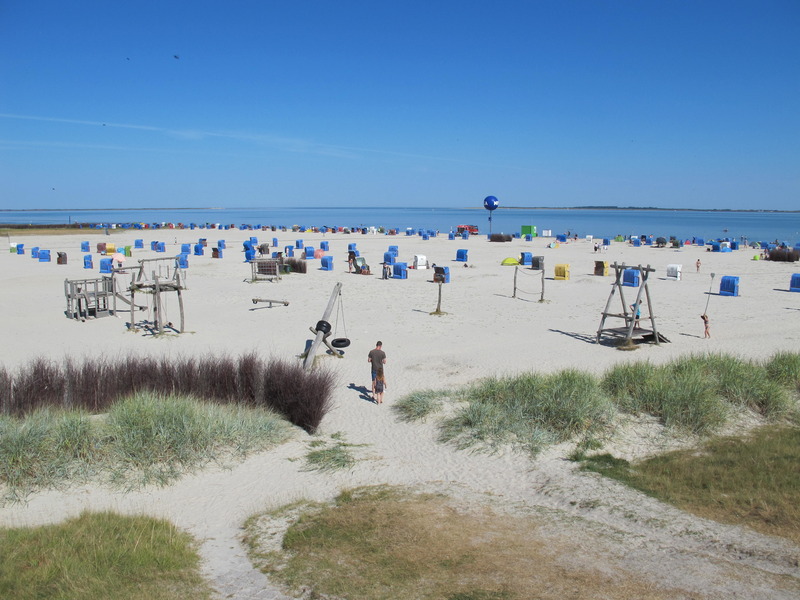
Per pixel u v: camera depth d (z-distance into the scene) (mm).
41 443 9266
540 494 8648
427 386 14383
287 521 7695
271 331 20734
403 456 10367
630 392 12594
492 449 10430
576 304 26188
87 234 82750
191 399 11906
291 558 6633
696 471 9172
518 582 5926
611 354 17125
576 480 9008
